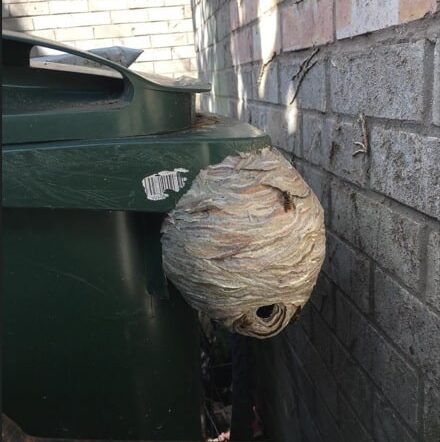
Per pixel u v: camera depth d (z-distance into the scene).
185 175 1.32
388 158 1.35
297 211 1.33
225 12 3.66
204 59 5.27
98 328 1.51
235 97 3.49
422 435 1.28
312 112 1.92
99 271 1.48
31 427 1.55
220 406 3.00
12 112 1.34
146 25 6.23
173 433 1.63
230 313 1.35
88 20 6.20
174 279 1.38
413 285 1.27
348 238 1.68
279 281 1.31
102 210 1.38
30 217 1.43
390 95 1.30
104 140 1.32
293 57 2.10
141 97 1.33
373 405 1.57
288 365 2.53
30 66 1.54
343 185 1.68
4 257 1.44
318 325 2.06
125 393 1.57
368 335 1.57
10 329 1.49
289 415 2.55
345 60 1.57
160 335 1.55
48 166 1.29
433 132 1.13
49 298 1.48
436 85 1.10
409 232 1.27
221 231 1.28
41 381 1.53
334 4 1.61
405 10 1.19
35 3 6.14
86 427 1.58
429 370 1.23
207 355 3.14
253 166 1.32
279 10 2.24
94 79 1.53
